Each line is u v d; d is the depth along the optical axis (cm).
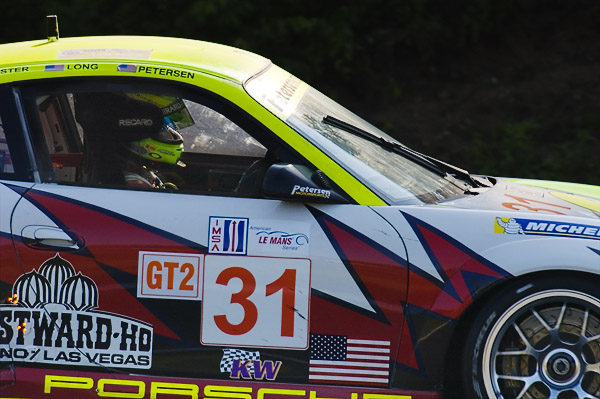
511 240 1364
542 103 3500
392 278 1352
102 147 1409
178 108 1416
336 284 1348
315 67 3497
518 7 4106
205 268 1345
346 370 1358
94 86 1408
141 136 1417
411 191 1440
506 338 1380
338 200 1371
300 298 1348
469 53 3897
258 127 1409
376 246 1355
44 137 1395
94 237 1345
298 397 1355
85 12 3384
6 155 1385
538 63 3862
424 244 1360
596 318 1371
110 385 1351
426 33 3794
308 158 1398
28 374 1348
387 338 1356
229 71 1457
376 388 1362
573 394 1380
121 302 1345
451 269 1352
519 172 2970
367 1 3731
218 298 1345
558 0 4228
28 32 3491
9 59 1437
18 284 1343
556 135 3238
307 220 1359
